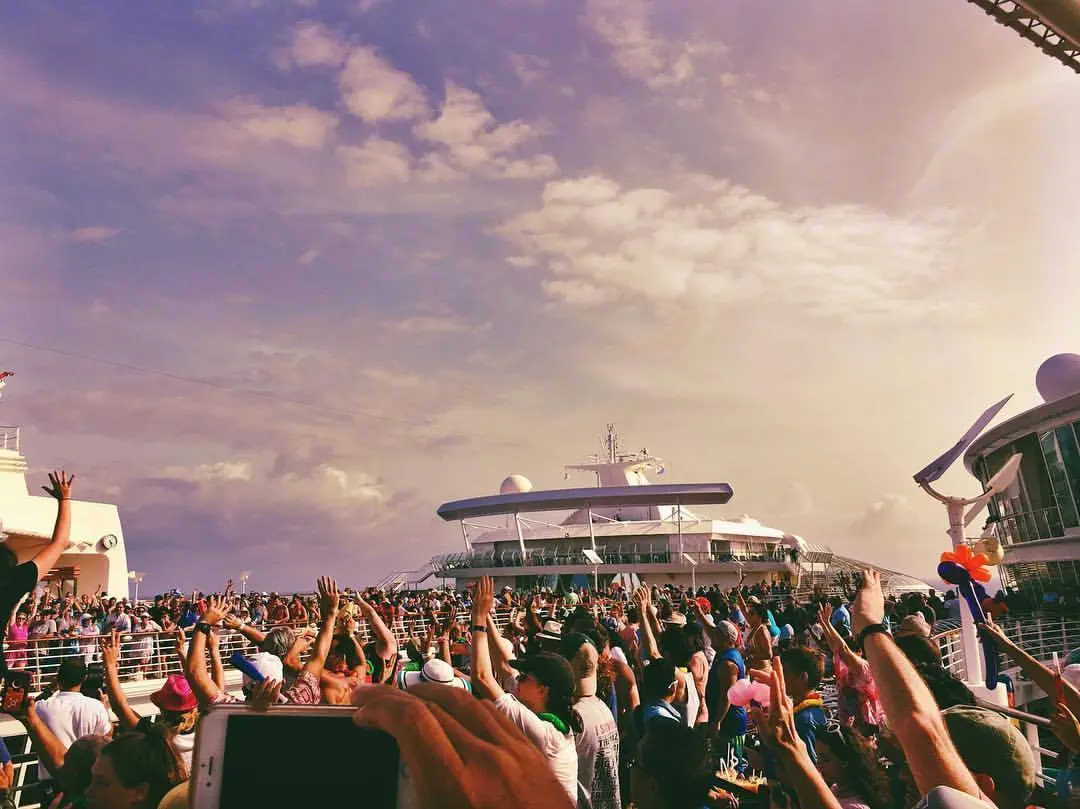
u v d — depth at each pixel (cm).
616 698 918
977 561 533
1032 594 3694
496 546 7388
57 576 3694
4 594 414
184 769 429
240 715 213
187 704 604
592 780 615
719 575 6581
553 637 830
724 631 902
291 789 209
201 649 610
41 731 579
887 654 294
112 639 658
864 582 323
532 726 516
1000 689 1077
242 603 2866
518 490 7744
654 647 1031
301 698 584
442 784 160
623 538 6969
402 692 176
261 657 702
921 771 267
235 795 210
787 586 5894
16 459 3503
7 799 632
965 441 1443
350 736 213
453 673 761
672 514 7156
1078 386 3731
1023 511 3778
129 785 394
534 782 164
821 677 660
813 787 323
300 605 2738
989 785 361
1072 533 3319
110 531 3812
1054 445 3441
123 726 633
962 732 367
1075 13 1695
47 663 1925
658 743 446
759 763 696
